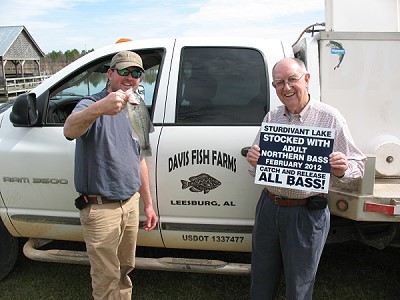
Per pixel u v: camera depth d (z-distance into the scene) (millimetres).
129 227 2447
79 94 2988
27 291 3029
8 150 2842
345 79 2648
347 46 2625
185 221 2709
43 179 2811
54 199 2836
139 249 3539
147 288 3068
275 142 2080
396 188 2371
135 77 2250
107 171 2225
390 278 3148
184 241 2791
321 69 2641
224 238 2717
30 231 2975
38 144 2812
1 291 3029
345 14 2801
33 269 3336
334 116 2043
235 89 2689
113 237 2289
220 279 3193
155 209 2723
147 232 2805
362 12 2803
